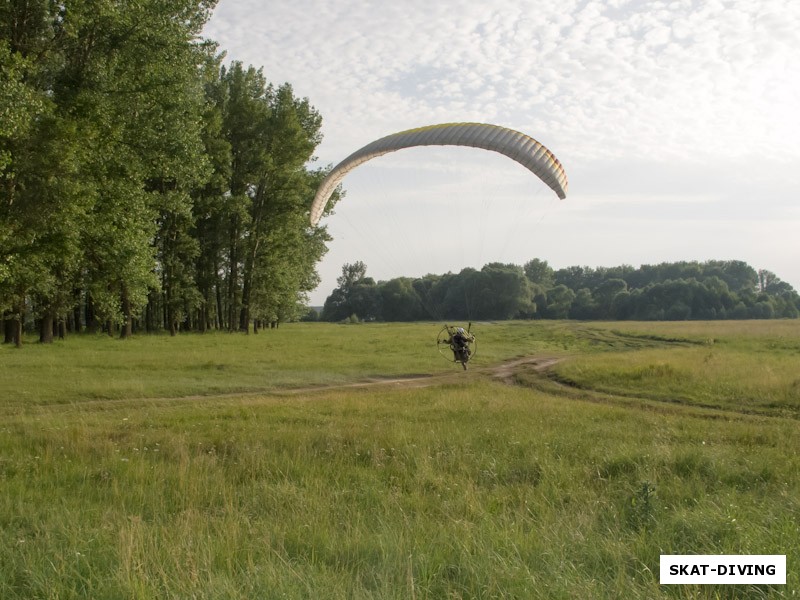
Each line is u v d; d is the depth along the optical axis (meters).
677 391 21.03
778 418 16.39
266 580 4.98
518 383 25.98
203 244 53.25
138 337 45.88
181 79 23.28
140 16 21.42
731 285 148.00
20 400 18.05
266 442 11.66
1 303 27.14
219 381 23.52
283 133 49.97
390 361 32.44
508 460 10.45
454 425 14.03
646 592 4.85
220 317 62.91
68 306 38.78
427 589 4.85
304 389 23.41
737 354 31.53
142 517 7.57
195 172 25.11
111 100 21.81
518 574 5.09
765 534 6.11
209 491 8.46
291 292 56.84
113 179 22.97
